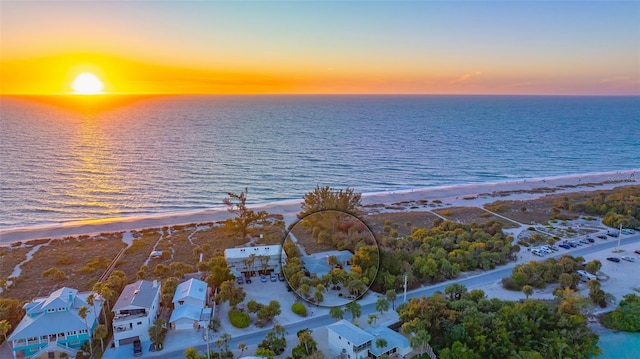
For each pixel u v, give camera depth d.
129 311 55.62
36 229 104.31
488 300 59.00
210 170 173.25
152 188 146.50
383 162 194.25
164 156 199.00
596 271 74.19
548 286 70.50
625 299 62.25
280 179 162.00
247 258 75.31
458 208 120.12
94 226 106.88
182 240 94.31
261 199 137.88
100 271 77.50
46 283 72.06
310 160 195.62
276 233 97.38
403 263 70.94
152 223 109.56
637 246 88.88
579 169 186.38
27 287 70.44
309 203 94.94
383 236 87.06
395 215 112.19
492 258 78.94
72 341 52.97
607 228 101.12
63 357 51.66
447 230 95.00
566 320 53.28
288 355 51.22
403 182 162.12
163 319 58.38
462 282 72.19
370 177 168.12
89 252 86.94
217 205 130.25
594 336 52.44
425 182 162.88
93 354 52.16
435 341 52.81
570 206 115.38
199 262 78.25
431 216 112.00
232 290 61.78
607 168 188.50
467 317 53.66
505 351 50.28
